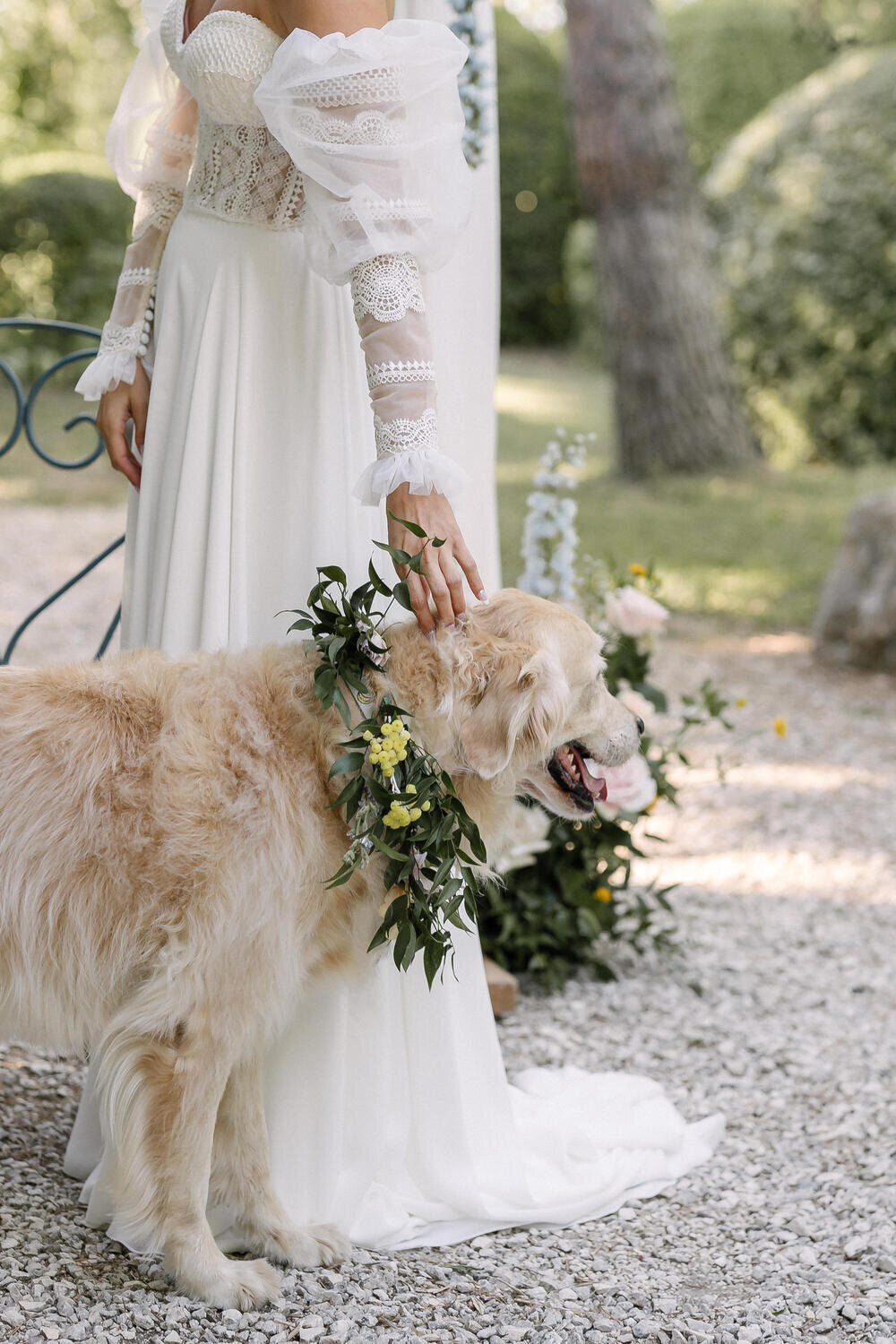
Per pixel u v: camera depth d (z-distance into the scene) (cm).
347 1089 267
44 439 1355
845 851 543
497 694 233
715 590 962
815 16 1955
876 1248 271
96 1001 231
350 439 258
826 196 1362
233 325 250
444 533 232
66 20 1809
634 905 482
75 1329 218
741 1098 350
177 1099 226
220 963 224
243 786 226
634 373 1316
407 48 220
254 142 245
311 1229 256
